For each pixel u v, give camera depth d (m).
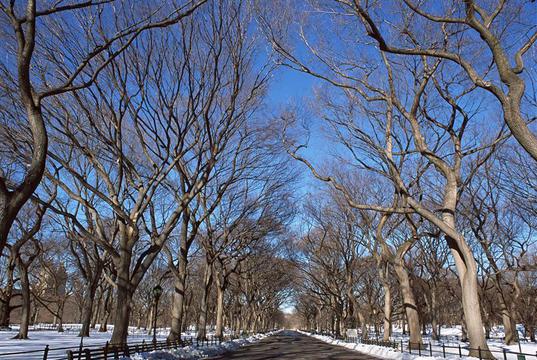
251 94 22.41
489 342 42.22
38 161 10.02
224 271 46.91
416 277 50.59
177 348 24.83
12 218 9.60
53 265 55.97
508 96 12.02
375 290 57.78
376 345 33.19
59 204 23.66
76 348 23.92
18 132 17.94
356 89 21.97
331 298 56.62
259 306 74.69
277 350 33.41
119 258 20.12
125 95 19.94
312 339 63.09
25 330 34.22
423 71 20.94
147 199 21.05
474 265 19.09
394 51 14.31
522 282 51.94
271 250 46.31
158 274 60.62
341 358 24.55
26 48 10.34
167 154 21.33
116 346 17.03
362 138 24.30
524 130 11.60
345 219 40.94
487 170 30.41
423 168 26.19
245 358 24.50
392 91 21.42
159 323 92.88
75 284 60.50
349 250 44.69
